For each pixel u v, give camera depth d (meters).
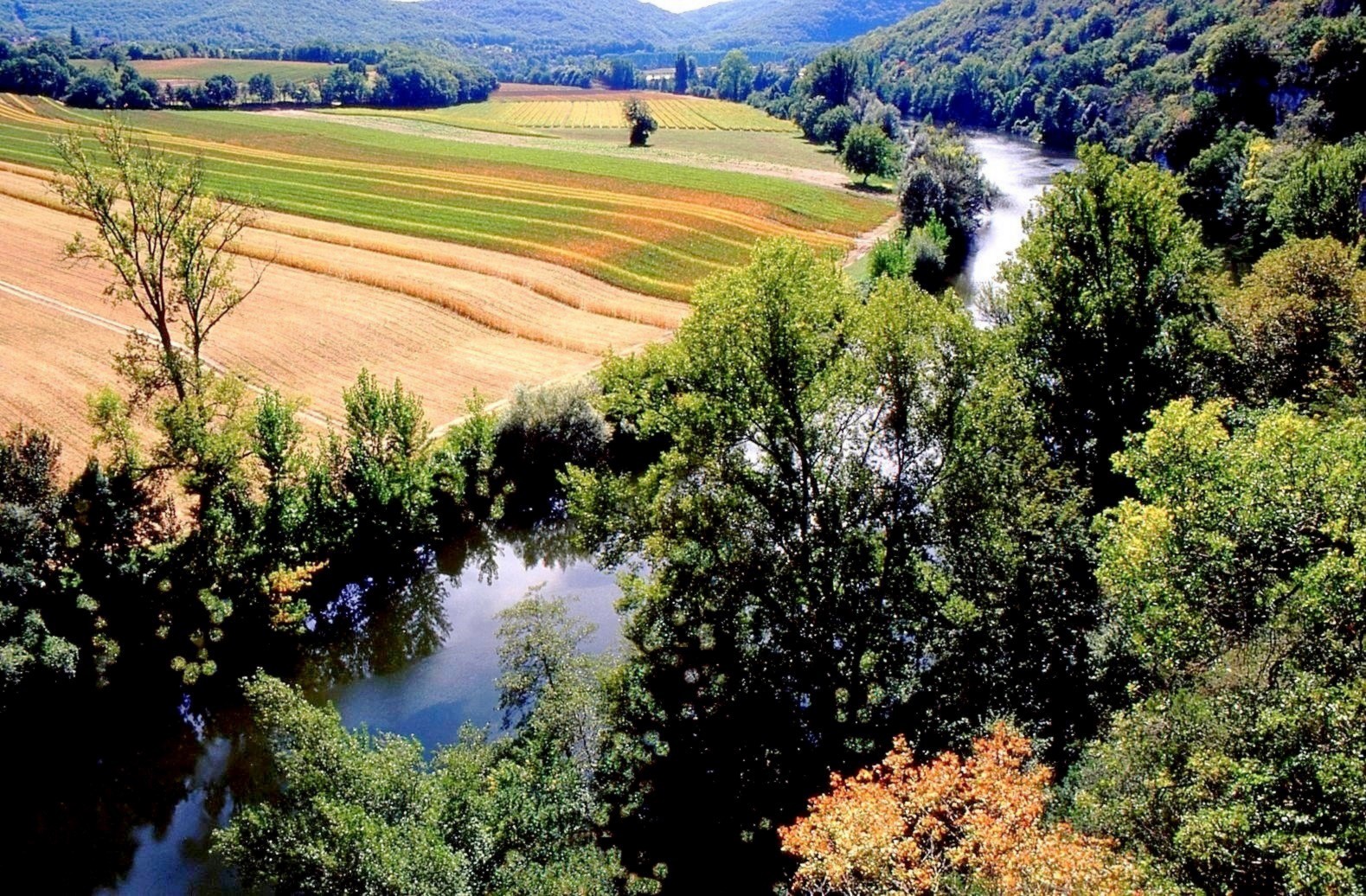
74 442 39.81
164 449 30.19
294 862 18.80
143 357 34.91
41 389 44.22
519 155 132.00
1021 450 25.53
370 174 108.69
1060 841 14.02
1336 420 25.41
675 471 25.47
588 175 114.75
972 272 83.06
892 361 24.33
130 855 24.62
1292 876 13.19
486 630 34.09
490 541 39.34
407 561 36.53
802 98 191.75
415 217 86.06
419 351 53.91
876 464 26.41
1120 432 34.88
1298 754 14.74
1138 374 34.78
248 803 26.17
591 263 74.44
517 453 41.38
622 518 27.08
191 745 28.31
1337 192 52.25
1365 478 17.22
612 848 21.80
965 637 25.03
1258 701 16.30
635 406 28.77
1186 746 16.84
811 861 15.43
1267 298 37.16
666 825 22.80
